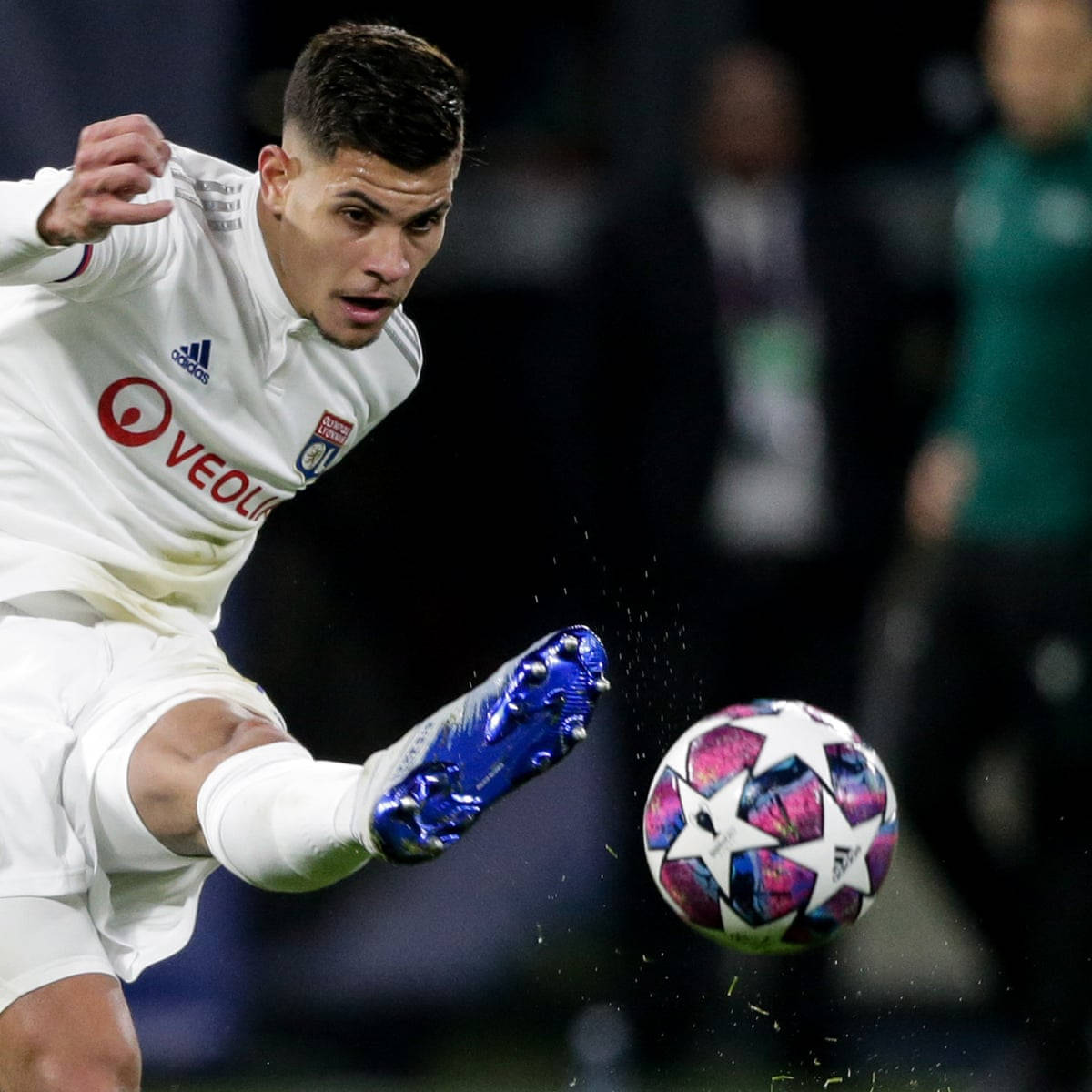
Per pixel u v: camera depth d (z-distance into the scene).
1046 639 23.97
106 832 14.48
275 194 14.30
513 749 12.18
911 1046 26.25
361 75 13.72
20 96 25.27
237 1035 26.59
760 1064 25.95
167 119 25.73
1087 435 23.95
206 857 14.50
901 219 28.31
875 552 26.55
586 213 28.34
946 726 24.44
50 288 13.90
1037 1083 23.97
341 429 15.45
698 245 26.27
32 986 13.70
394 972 27.69
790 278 26.42
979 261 24.38
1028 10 23.78
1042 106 23.86
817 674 26.83
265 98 26.22
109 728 14.52
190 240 14.48
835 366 26.41
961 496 24.34
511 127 30.03
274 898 27.73
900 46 31.75
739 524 26.45
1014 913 24.69
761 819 13.76
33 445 14.80
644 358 26.48
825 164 31.69
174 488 15.12
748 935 13.95
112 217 12.83
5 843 13.93
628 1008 26.36
